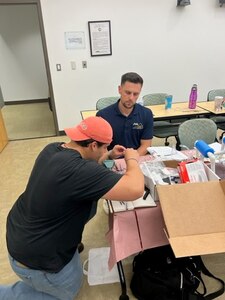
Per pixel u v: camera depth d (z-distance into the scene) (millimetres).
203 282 1444
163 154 1603
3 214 2191
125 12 3613
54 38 3582
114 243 1115
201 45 4008
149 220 1154
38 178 972
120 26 3680
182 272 1337
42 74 6270
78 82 3891
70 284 1156
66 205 957
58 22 3514
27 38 5914
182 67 4102
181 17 3773
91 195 923
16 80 6219
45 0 3371
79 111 4066
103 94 4035
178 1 3596
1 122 3686
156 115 2725
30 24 5805
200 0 3713
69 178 906
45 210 966
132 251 1127
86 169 915
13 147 3725
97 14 3561
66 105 3990
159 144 3639
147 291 1354
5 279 1576
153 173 1301
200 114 2752
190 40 3943
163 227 1136
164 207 1037
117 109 1787
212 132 2258
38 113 5484
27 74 6215
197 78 4219
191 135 2238
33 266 1042
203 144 1429
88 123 997
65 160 936
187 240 989
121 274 1437
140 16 3668
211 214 1036
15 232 1054
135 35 3768
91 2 3482
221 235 1008
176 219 1024
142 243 1136
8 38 5852
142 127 1850
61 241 1037
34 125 4695
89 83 3928
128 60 3896
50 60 3688
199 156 1486
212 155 1310
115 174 974
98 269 1603
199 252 943
